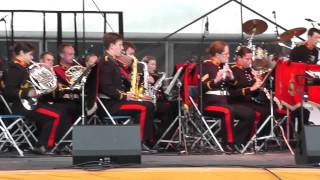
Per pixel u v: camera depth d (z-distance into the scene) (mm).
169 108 14508
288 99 13312
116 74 13141
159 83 14508
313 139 10008
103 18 18625
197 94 14094
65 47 13859
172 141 14156
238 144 13711
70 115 13492
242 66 14227
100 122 13180
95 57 14203
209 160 12102
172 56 20141
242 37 17922
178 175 9227
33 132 13969
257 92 14297
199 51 18469
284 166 9703
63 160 12148
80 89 13188
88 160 9719
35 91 13180
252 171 9312
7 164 11469
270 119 14016
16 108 13312
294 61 14133
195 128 14273
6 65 16719
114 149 9766
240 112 13688
